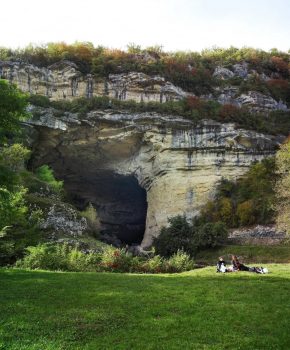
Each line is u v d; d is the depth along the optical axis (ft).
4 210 72.74
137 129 215.72
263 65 283.18
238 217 187.73
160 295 49.52
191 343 32.94
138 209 272.31
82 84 234.38
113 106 220.02
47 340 33.01
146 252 189.78
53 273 69.26
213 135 210.38
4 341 32.50
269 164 200.03
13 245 98.02
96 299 47.34
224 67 272.10
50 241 118.83
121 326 37.47
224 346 32.40
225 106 223.51
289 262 145.69
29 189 149.07
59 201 154.51
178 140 213.46
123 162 233.35
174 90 236.84
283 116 235.81
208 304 45.21
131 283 58.23
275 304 45.32
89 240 132.98
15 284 56.49
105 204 269.85
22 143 170.19
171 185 210.18
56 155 227.40
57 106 216.33
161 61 253.65
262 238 169.78
